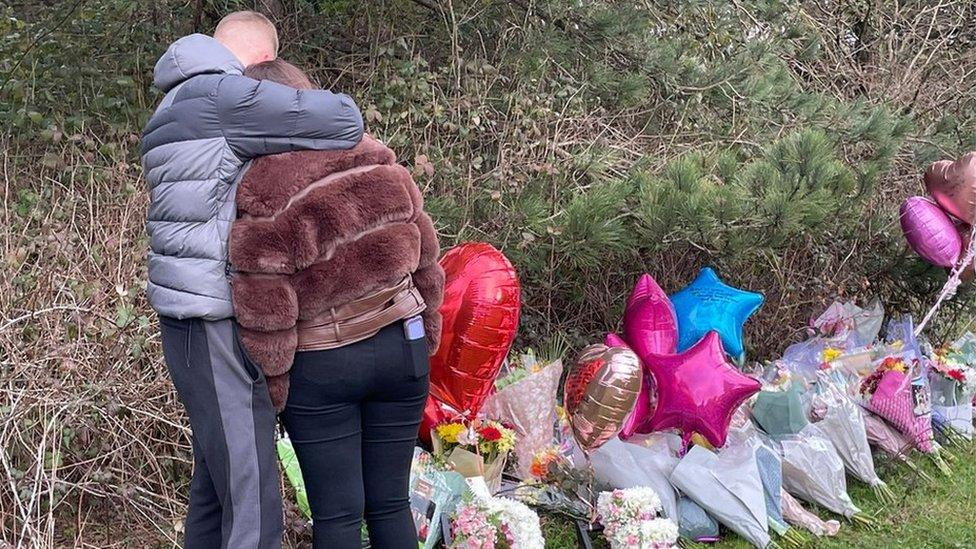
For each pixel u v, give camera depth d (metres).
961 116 6.43
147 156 2.15
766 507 3.40
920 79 6.61
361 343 2.15
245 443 2.08
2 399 3.03
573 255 3.83
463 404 3.16
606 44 4.73
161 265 2.12
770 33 5.51
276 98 2.04
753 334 4.81
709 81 4.77
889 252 5.02
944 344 5.08
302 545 3.04
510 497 3.23
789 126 4.93
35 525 2.90
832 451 3.65
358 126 2.12
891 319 4.96
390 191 2.14
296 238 2.04
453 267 3.23
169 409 3.20
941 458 4.14
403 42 4.40
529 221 3.81
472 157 4.34
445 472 2.92
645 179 3.93
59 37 4.16
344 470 2.22
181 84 2.13
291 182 2.05
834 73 6.45
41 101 4.04
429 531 2.80
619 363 3.31
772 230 3.79
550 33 4.61
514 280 3.18
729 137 4.83
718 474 3.31
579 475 3.32
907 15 7.11
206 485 2.33
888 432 4.01
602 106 4.78
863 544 3.40
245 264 2.04
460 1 4.70
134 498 3.10
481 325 3.09
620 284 4.54
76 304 3.11
